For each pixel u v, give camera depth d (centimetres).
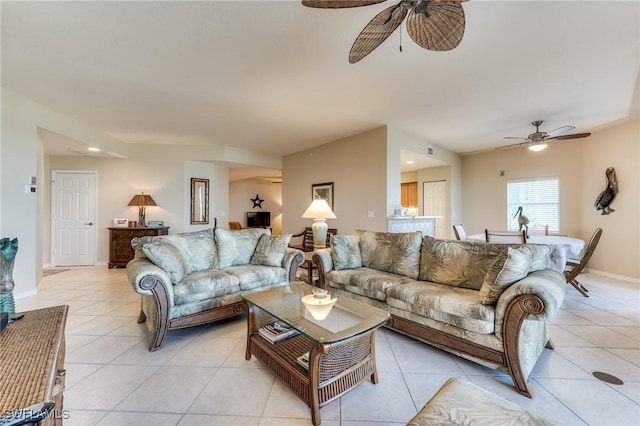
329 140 549
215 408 158
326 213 385
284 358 177
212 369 197
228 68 271
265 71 276
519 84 304
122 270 515
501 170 613
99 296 357
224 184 673
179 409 157
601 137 469
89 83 304
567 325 270
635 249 428
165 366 201
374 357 181
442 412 102
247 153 634
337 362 159
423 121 430
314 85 307
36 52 244
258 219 1017
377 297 259
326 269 315
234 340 244
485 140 546
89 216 564
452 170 648
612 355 215
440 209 668
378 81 297
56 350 98
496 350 181
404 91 322
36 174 363
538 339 199
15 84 308
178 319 239
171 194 588
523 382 170
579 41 227
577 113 395
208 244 320
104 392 171
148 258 255
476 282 234
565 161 522
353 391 174
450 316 203
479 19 200
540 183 560
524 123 440
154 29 213
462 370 197
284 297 222
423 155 540
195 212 609
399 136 477
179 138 538
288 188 675
